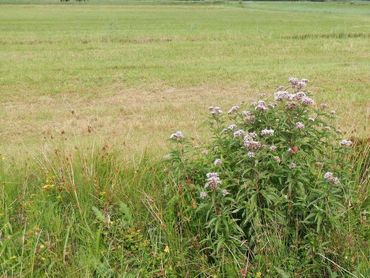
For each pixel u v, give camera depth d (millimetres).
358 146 5766
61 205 4973
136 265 4441
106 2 104562
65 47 26031
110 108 12906
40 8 73438
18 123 11344
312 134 4688
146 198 4906
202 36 30781
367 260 4414
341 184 4508
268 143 4621
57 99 14250
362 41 28125
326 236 4414
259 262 4266
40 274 4312
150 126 10758
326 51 24359
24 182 5242
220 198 4340
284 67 19359
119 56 22766
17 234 4582
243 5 95375
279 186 4492
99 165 5422
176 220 4684
